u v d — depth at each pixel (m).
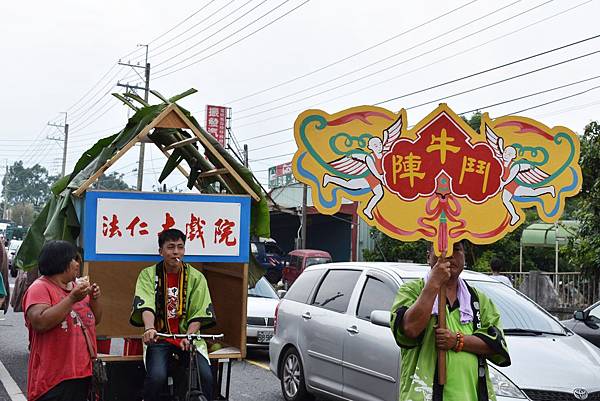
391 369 6.69
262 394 9.10
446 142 4.39
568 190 4.53
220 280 6.76
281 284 26.72
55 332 5.00
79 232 6.26
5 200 93.69
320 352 7.89
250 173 6.11
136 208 5.80
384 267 7.62
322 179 4.24
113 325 6.50
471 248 24.58
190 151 6.57
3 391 8.64
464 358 4.16
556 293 17.34
